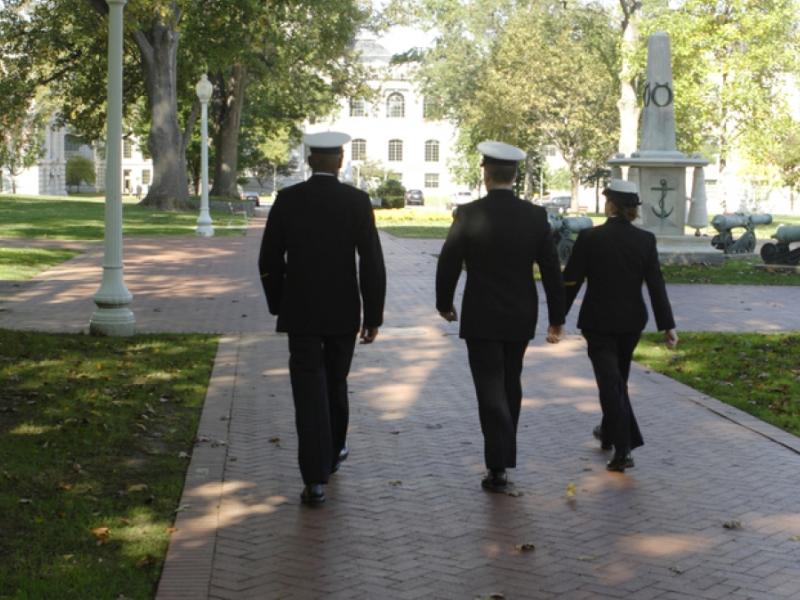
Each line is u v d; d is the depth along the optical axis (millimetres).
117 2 12906
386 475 7441
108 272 13242
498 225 7070
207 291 18547
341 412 7297
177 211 47875
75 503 6496
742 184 80188
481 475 7465
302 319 6777
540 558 5844
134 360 11414
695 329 14953
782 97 44594
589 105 61719
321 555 5840
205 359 11688
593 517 6574
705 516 6617
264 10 44000
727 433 8797
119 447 7867
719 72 42719
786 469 7719
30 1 49156
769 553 5965
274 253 6871
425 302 17453
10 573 5320
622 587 5434
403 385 10539
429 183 123812
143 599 5109
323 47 55000
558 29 62469
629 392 10453
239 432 8500
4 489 6691
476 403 9750
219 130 60844
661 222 25766
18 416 8664
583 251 7727
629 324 7672
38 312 15266
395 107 122750
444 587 5398
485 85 62094
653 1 54375
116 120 13086
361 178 108250
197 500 6730
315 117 69562
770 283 21453
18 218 38031
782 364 11984
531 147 65000
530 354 12438
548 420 9172
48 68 54250
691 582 5512
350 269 6871
